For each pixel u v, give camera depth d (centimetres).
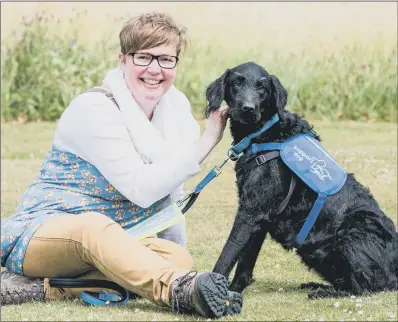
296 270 650
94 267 510
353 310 500
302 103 1603
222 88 573
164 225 512
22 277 525
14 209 909
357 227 551
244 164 567
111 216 534
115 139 512
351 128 1475
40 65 1606
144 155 528
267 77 572
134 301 523
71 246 490
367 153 1205
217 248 725
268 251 710
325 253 556
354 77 1605
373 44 1692
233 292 484
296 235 566
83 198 526
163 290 468
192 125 576
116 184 511
